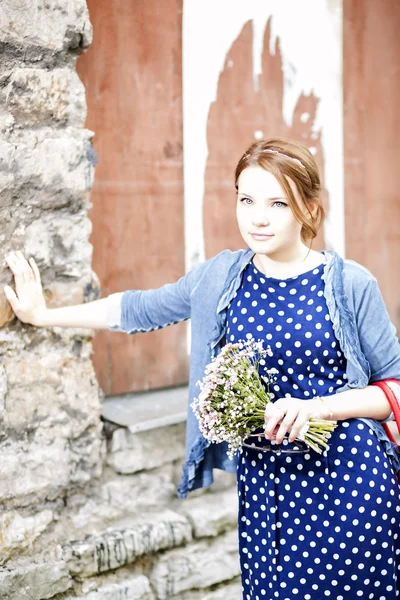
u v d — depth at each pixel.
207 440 2.17
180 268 3.14
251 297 2.00
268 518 1.99
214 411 1.88
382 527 1.96
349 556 1.94
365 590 1.97
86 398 2.57
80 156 2.46
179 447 2.91
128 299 2.22
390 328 2.01
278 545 1.99
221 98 3.17
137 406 2.87
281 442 1.88
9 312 2.35
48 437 2.49
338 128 3.53
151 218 3.03
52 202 2.41
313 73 3.42
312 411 1.83
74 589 2.53
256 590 2.07
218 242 3.24
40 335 2.44
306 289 1.96
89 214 2.86
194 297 2.10
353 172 3.60
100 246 2.90
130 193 2.96
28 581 2.41
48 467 2.50
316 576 1.96
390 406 1.99
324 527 1.94
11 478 2.42
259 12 3.22
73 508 2.61
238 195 1.94
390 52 3.68
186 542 2.80
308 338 1.93
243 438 1.91
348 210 3.60
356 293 1.95
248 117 3.26
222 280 2.07
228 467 2.27
